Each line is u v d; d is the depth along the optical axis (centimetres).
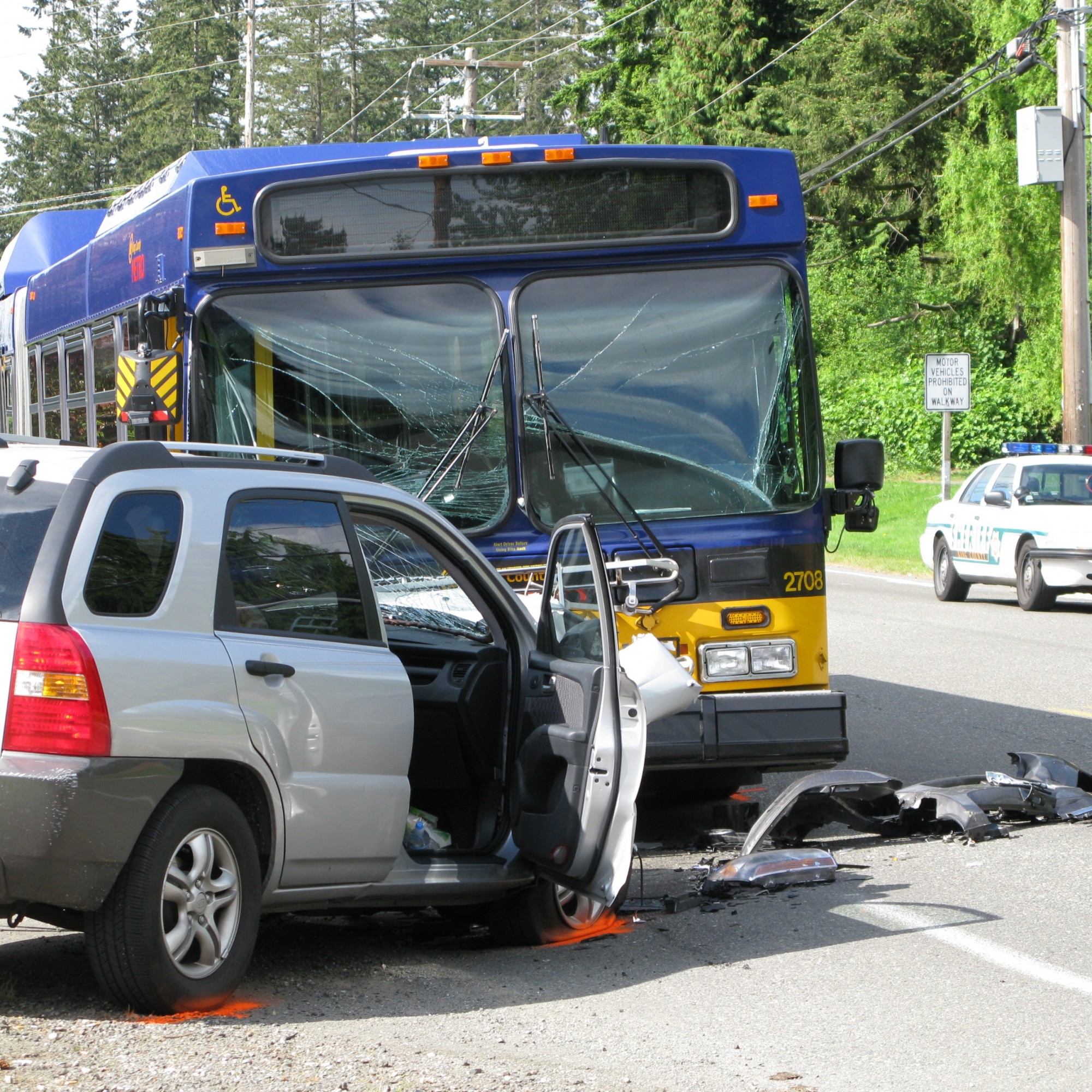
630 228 1341
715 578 1305
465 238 1334
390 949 1029
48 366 2095
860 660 2553
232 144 15188
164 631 823
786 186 1354
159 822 797
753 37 8138
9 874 764
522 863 1008
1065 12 4091
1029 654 2598
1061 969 934
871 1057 777
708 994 895
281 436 1329
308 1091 688
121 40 15925
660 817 1508
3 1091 665
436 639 1116
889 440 6800
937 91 7775
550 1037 807
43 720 769
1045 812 1374
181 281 1344
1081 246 4106
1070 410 4112
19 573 798
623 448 1324
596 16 9488
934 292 7794
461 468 1322
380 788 923
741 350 1341
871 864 1241
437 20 15362
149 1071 704
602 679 946
